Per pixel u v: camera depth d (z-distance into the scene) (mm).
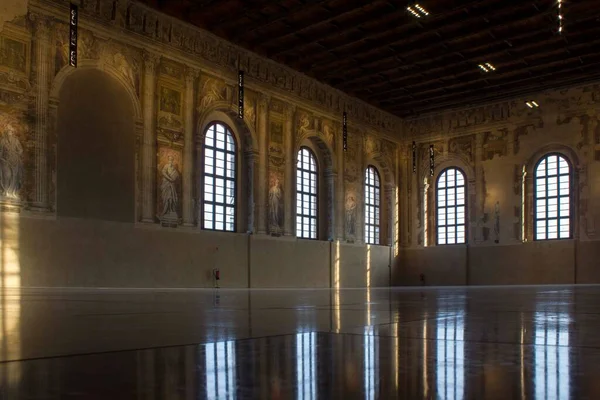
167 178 27688
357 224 39500
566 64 34875
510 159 39406
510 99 39594
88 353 2150
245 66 32000
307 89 36125
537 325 3598
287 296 12102
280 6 28344
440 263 41750
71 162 24125
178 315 4734
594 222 35875
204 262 29125
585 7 27656
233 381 1547
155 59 27516
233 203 31766
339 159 38344
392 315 4703
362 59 34531
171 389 1427
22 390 1405
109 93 25688
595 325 3596
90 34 24953
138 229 26328
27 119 22719
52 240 23219
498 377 1620
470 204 40844
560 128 37500
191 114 29047
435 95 40062
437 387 1462
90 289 21125
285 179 34250
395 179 43438
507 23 28969
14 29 22391
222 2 27859
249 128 32000
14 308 6117
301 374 1669
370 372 1708
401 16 29297
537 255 37781
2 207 21688
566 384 1510
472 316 4590
